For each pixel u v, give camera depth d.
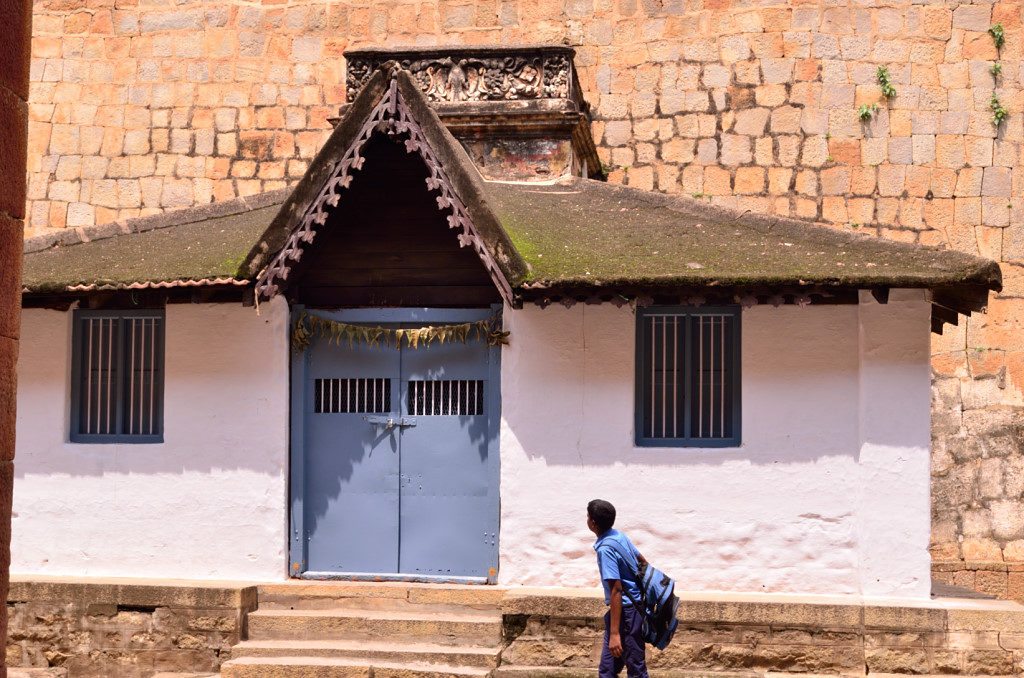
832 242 10.60
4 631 5.33
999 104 15.78
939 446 15.16
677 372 10.27
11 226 5.37
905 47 16.02
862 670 9.36
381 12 17.22
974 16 15.92
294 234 9.82
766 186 16.09
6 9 5.34
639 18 16.62
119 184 17.39
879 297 9.70
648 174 16.39
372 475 10.58
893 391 9.88
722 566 10.01
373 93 9.78
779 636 9.45
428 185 9.74
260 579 10.41
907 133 15.89
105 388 10.90
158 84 17.48
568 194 12.34
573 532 10.12
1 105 5.29
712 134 16.28
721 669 9.47
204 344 10.62
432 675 9.30
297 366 10.62
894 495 9.84
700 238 10.73
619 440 10.12
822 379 10.02
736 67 16.31
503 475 10.21
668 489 10.07
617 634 7.92
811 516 9.96
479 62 13.12
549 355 10.22
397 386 10.59
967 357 15.33
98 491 10.70
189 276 10.03
